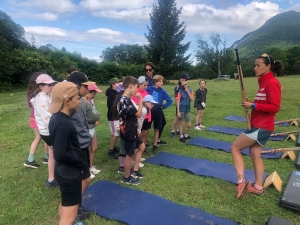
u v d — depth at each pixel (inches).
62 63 906.1
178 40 1194.6
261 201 127.3
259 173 131.3
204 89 274.7
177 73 1316.4
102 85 1024.2
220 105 442.6
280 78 1306.6
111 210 116.8
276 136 239.3
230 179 149.6
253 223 110.3
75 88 79.6
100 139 233.6
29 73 804.6
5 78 766.5
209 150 206.4
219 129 271.9
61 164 80.7
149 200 125.6
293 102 459.8
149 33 1225.4
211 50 1592.0
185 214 113.6
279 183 141.5
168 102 196.7
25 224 110.3
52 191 137.9
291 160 180.1
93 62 1042.7
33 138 241.0
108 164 175.0
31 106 159.5
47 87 127.6
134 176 147.5
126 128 136.8
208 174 156.5
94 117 144.9
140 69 1150.3
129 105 133.7
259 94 125.0
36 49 1075.3
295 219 113.3
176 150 205.0
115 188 137.3
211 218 110.9
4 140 234.1
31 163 168.2
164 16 1179.3
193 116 347.3
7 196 133.0
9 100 530.6
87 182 104.1
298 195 124.9
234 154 131.8
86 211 115.2
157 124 193.8
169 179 151.6
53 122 78.8
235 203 125.8
